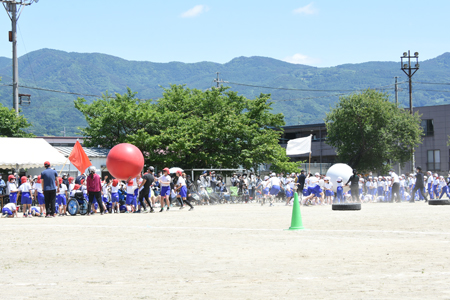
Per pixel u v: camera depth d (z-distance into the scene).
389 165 55.72
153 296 6.07
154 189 31.12
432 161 70.62
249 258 9.00
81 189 23.66
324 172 60.19
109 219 19.36
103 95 45.34
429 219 17.08
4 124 43.59
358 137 54.31
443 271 7.35
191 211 24.27
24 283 7.05
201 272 7.72
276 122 48.59
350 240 11.35
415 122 54.06
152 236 12.96
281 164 51.25
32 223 17.84
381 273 7.29
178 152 40.81
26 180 22.16
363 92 56.06
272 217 19.03
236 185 38.34
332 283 6.62
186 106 46.16
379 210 22.48
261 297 5.87
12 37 39.81
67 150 38.34
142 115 41.88
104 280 7.21
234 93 48.75
